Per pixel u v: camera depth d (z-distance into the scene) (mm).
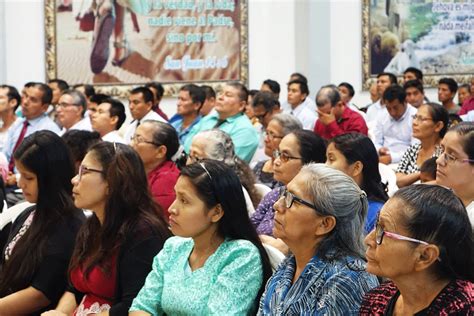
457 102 11289
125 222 3154
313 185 2477
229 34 9875
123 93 9375
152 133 4430
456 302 2027
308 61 10148
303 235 2494
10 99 7570
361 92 10648
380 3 10633
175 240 3020
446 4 11078
